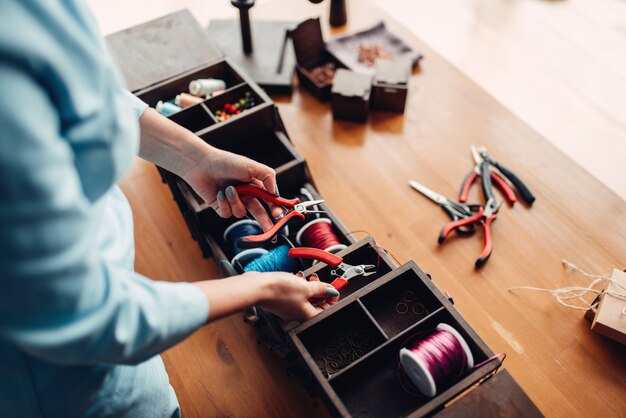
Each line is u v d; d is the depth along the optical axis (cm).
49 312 56
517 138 204
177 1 289
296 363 140
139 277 70
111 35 195
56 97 53
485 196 185
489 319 161
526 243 176
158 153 113
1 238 49
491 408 103
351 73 209
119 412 97
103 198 70
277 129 179
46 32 51
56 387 83
